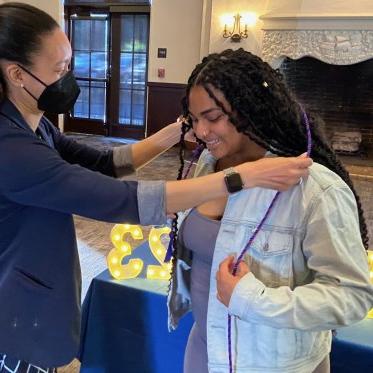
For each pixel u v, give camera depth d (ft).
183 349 5.21
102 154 4.87
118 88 26.37
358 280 2.93
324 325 2.89
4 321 3.65
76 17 26.09
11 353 3.68
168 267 5.62
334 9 19.98
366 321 4.88
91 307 5.57
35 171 3.33
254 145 3.51
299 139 3.39
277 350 3.23
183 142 4.02
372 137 22.68
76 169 3.42
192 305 3.85
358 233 3.08
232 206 3.33
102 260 10.80
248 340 3.25
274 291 2.94
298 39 20.58
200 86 3.22
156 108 25.00
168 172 19.06
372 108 22.38
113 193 3.34
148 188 3.36
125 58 25.85
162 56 24.22
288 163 3.08
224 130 3.29
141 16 24.95
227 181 3.20
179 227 3.90
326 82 22.61
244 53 3.35
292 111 3.34
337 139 22.75
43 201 3.42
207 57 3.41
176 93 24.43
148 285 5.43
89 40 26.25
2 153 3.34
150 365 5.42
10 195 3.44
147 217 3.36
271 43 21.07
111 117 26.89
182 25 23.57
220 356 3.36
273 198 3.18
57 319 3.78
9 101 3.58
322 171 3.16
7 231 3.64
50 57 3.51
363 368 4.50
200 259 3.68
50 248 3.72
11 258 3.68
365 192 17.53
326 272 2.95
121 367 5.56
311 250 3.03
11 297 3.65
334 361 4.58
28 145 3.38
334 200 3.03
